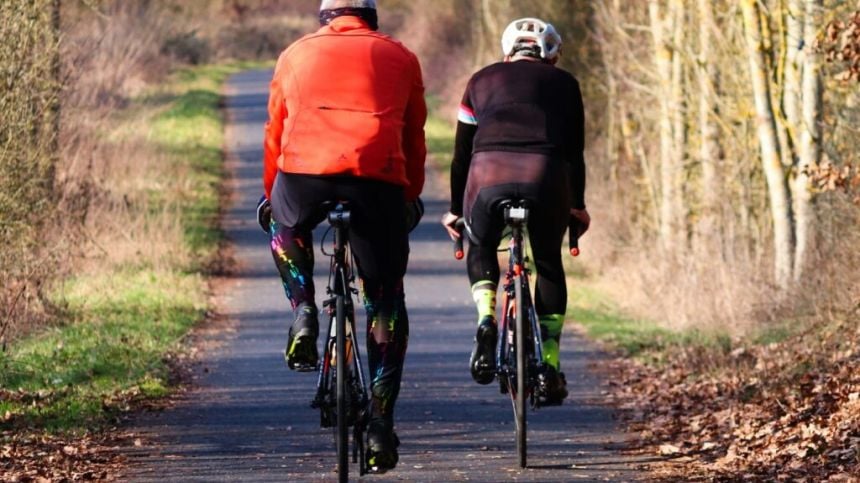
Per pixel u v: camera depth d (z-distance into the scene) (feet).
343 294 78.84
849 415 106.42
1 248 157.69
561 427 120.88
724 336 183.62
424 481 95.61
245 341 183.93
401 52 78.59
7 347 151.23
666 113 265.95
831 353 140.15
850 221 169.48
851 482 88.79
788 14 191.93
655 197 291.38
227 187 419.33
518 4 432.66
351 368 80.23
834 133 194.70
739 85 228.43
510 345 96.58
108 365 150.00
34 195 169.58
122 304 208.13
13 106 153.17
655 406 133.18
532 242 94.53
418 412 129.08
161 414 124.26
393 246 79.15
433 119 593.01
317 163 76.28
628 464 102.22
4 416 116.67
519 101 92.12
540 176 90.79
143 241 270.67
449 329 204.85
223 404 131.13
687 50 248.32
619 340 190.80
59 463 100.17
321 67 77.46
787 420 111.96
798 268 192.34
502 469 99.96
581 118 93.56
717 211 238.68
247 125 564.30
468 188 93.20
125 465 100.58
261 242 323.16
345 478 77.30
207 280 259.60
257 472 98.43
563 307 95.91
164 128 516.73
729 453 103.71
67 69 194.59
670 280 230.89
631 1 308.19
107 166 305.73
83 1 204.03
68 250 192.34
